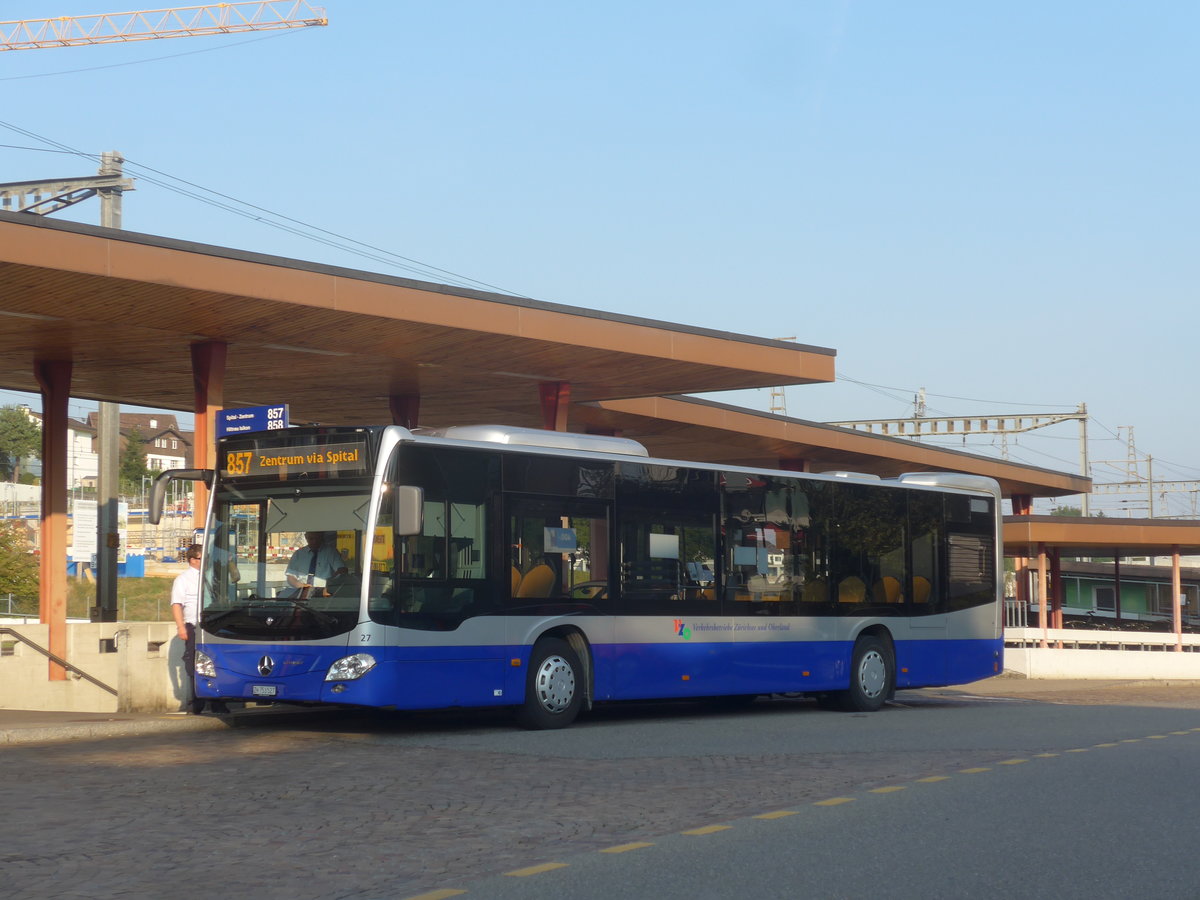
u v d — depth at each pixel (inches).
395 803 396.5
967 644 841.5
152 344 810.8
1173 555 1754.4
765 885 289.1
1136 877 300.2
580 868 305.6
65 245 622.2
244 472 594.9
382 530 564.1
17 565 2416.3
